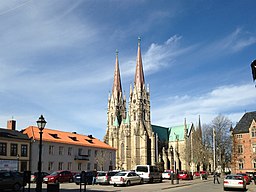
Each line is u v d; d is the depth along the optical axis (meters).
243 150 87.69
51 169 69.25
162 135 144.62
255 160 85.06
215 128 91.56
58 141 71.81
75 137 80.75
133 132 130.38
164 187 41.12
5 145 59.94
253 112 91.69
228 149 89.75
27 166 63.47
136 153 128.25
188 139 127.31
